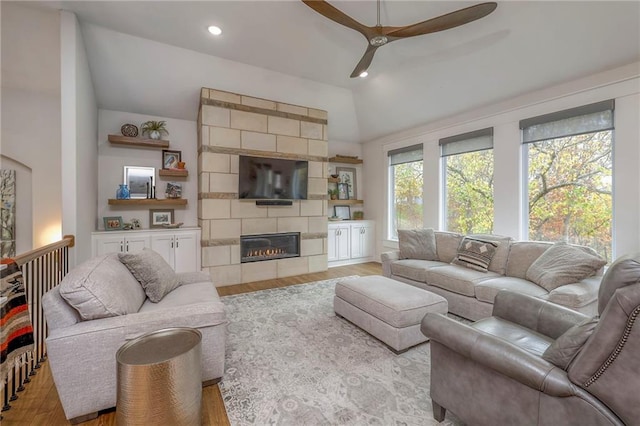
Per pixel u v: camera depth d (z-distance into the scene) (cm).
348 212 640
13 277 167
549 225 353
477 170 431
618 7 253
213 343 187
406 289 267
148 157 452
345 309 288
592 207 318
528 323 177
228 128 439
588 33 279
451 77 391
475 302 284
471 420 137
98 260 199
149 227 445
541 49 310
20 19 295
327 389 187
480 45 335
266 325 286
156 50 364
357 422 158
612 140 300
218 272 432
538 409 113
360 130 603
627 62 286
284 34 339
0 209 404
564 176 340
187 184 472
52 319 157
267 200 464
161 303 213
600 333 99
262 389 187
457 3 278
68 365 152
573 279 248
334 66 412
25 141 412
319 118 521
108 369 160
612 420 98
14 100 408
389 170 587
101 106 420
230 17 309
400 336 229
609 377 98
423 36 333
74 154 290
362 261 603
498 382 126
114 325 162
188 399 141
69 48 293
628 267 107
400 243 406
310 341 252
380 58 384
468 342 133
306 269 509
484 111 412
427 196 500
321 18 309
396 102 483
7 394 170
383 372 206
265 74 430
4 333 157
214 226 430
